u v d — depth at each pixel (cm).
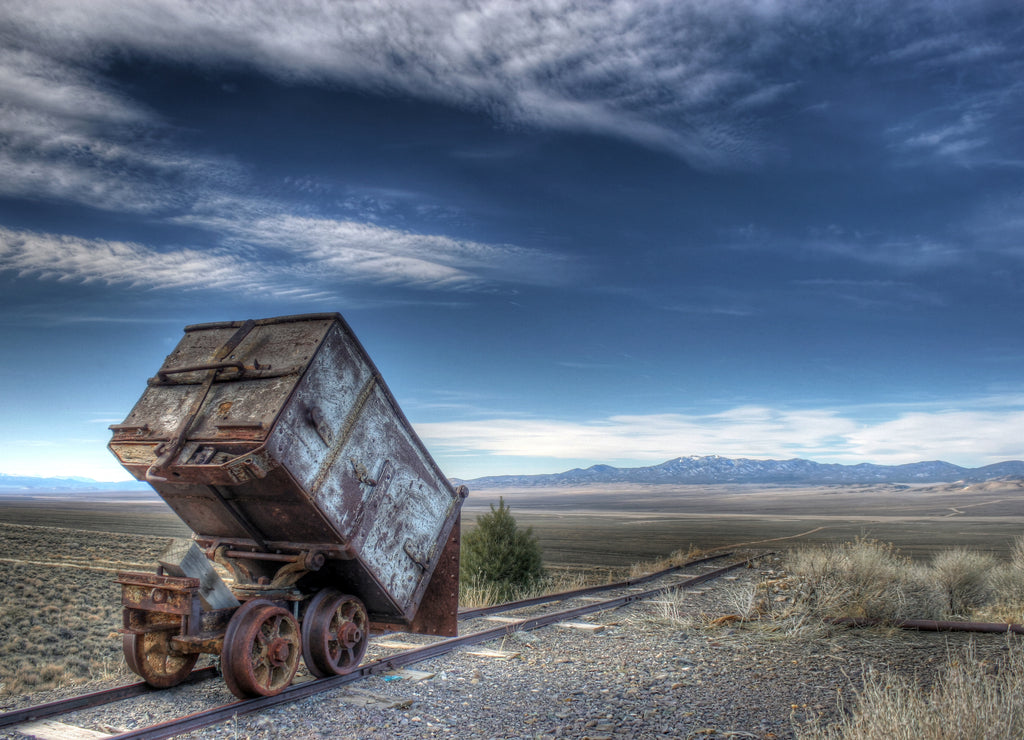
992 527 10962
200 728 527
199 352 689
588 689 663
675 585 1545
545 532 11525
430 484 779
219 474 568
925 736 402
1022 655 613
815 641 910
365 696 626
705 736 522
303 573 671
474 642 873
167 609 584
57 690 664
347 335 667
